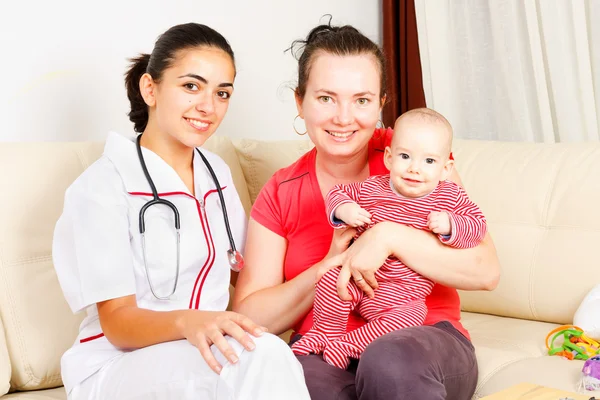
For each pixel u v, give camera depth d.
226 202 1.77
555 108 2.92
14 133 2.05
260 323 1.66
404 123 1.61
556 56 2.88
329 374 1.42
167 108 1.56
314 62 1.63
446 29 3.15
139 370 1.34
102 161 1.57
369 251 1.54
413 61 3.12
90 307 1.55
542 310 2.07
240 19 2.71
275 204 1.76
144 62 1.69
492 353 1.81
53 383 1.73
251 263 1.75
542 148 2.27
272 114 2.86
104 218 1.48
